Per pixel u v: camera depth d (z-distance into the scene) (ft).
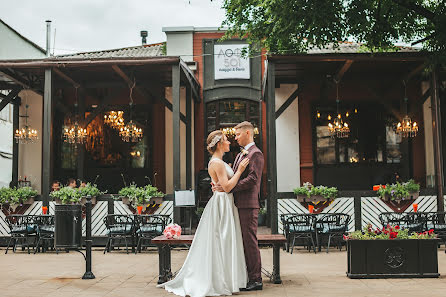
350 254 22.13
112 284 21.11
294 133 49.90
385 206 38.52
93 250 37.45
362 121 50.49
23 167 51.90
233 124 54.60
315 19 30.60
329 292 18.37
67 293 18.92
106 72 44.75
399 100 50.26
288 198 38.88
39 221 36.29
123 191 38.55
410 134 46.78
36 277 23.50
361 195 38.65
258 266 18.81
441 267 25.73
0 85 48.85
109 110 54.95
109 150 54.80
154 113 54.24
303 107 50.44
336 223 35.04
